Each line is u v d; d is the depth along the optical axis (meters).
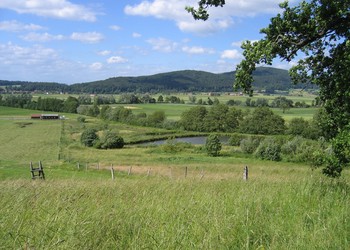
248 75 11.70
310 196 8.04
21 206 5.66
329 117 11.81
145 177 13.34
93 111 181.38
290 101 165.00
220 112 133.75
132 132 127.00
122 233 4.71
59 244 4.03
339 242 5.00
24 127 139.00
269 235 5.14
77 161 64.12
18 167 43.94
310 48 12.23
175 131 131.88
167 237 4.64
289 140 79.62
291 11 11.51
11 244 4.00
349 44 10.50
